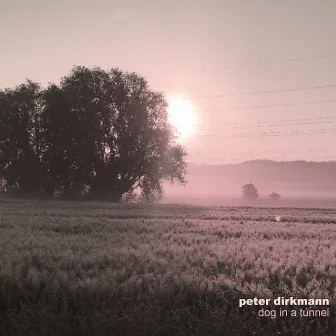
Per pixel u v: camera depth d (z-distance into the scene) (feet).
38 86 209.36
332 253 48.29
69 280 32.68
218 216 106.83
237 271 35.63
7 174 204.13
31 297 30.07
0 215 96.17
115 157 194.90
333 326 25.86
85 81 196.24
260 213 123.54
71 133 192.54
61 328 25.81
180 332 25.21
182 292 29.94
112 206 141.38
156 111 202.69
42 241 52.60
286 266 38.78
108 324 25.71
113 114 195.72
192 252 46.91
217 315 26.14
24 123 203.31
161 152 198.08
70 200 193.77
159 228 73.41
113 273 33.88
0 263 37.09
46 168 201.05
